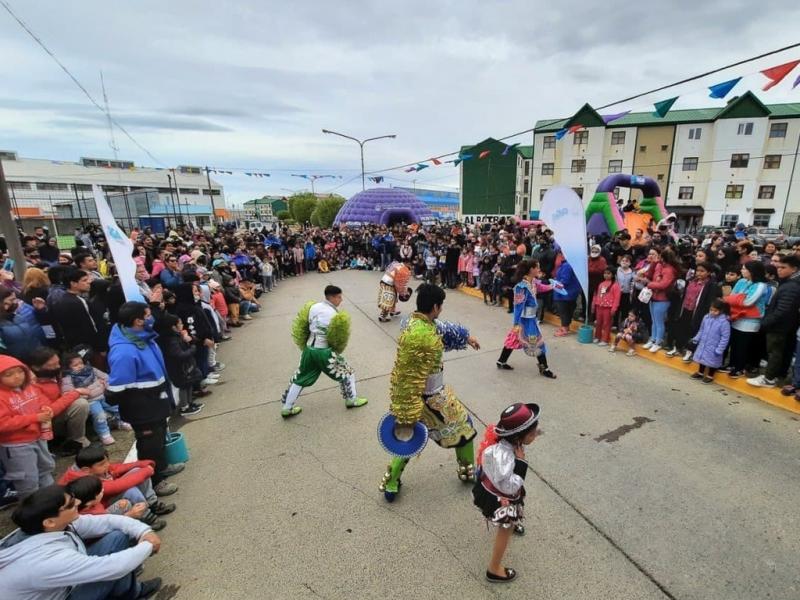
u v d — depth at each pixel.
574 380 5.29
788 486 3.19
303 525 2.95
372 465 3.64
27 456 3.00
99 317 4.60
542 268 8.27
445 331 3.15
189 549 2.76
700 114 33.81
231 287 8.88
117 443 4.06
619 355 6.17
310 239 18.36
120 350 3.05
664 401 4.63
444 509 3.07
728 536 2.73
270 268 13.05
